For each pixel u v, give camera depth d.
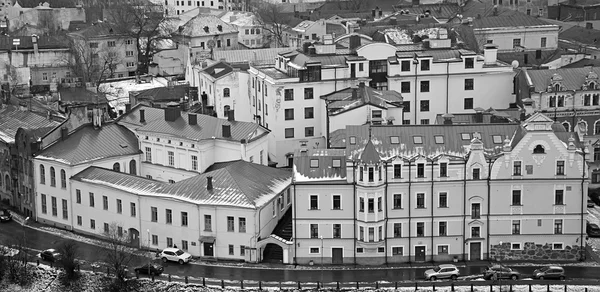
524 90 192.62
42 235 172.75
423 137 156.88
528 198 154.38
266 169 171.62
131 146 183.50
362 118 187.25
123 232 167.62
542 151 153.12
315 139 199.50
